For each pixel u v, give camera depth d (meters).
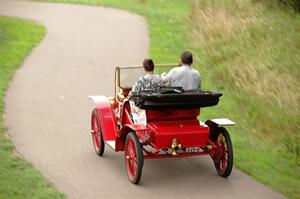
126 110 10.18
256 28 20.42
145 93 9.30
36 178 9.29
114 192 9.02
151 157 9.31
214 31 20.73
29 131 11.85
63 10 27.91
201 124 9.77
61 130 12.06
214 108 14.25
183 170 10.12
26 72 16.89
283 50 18.28
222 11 22.69
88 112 13.43
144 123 9.41
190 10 25.17
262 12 22.70
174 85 9.77
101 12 27.67
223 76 16.80
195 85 9.84
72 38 22.06
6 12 26.70
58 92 15.04
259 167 10.48
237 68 16.94
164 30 23.39
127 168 9.58
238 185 9.52
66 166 10.08
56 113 13.24
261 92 15.11
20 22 24.39
